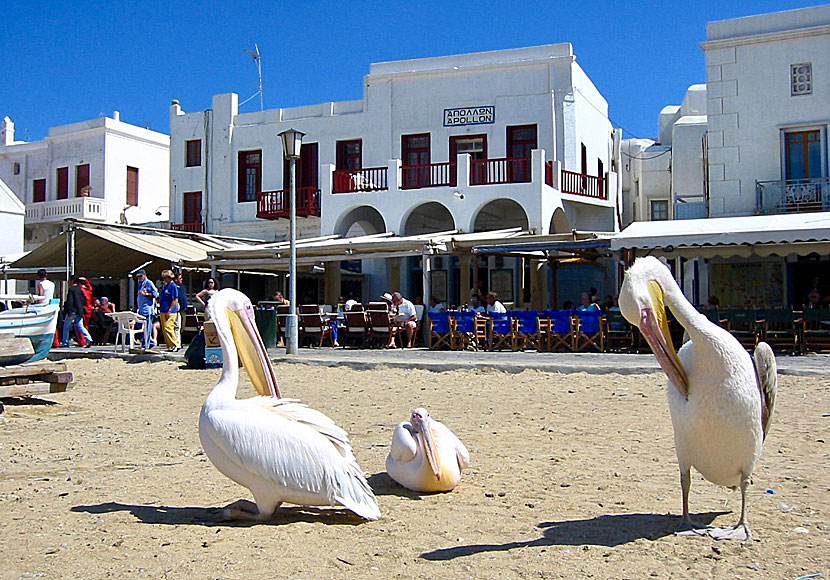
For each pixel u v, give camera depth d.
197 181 31.98
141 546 4.37
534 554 4.15
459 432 8.05
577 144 26.64
